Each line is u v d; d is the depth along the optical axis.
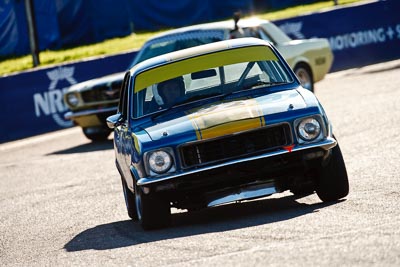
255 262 22.48
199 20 110.38
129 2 109.12
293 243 24.22
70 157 61.53
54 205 43.12
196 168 29.83
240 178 29.78
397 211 27.39
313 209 30.16
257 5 115.88
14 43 100.25
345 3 114.12
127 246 28.86
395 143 45.69
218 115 30.56
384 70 85.50
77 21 104.25
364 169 39.06
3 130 78.44
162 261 24.92
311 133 30.08
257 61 33.78
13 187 52.25
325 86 81.00
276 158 29.58
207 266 23.02
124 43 101.75
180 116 31.80
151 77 33.91
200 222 31.69
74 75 81.25
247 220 29.97
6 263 30.22
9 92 78.75
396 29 95.56
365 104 63.94
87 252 29.31
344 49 93.00
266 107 30.56
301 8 113.56
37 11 100.94
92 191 45.44
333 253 22.20
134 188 32.25
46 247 32.22
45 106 80.19
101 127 67.38
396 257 20.91
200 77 33.41
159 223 31.22
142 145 30.41
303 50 69.00
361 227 25.27
